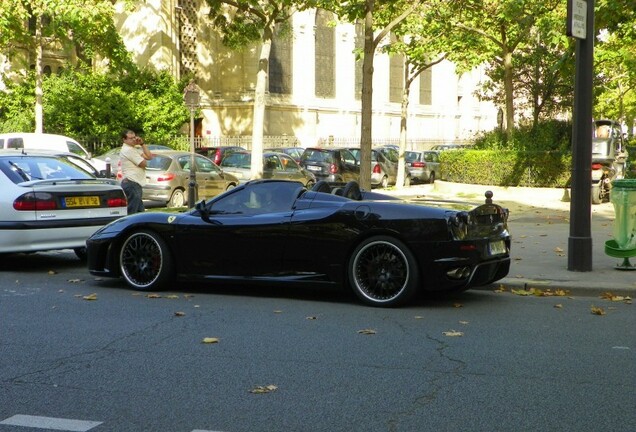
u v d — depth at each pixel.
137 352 6.66
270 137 49.12
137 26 46.66
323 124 55.66
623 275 10.29
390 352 6.66
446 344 6.94
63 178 11.61
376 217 8.52
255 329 7.53
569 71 16.77
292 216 8.92
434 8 24.00
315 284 8.86
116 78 39.75
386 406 5.25
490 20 25.97
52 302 8.89
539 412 5.13
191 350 6.73
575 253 10.59
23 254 13.27
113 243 9.73
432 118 66.75
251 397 5.45
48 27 30.05
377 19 25.73
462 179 26.31
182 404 5.30
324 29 55.56
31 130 34.66
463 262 8.30
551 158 24.22
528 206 21.72
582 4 10.17
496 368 6.17
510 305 8.84
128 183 14.11
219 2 26.33
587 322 7.92
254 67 49.94
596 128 23.45
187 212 9.62
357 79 58.66
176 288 9.82
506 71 27.05
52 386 5.72
